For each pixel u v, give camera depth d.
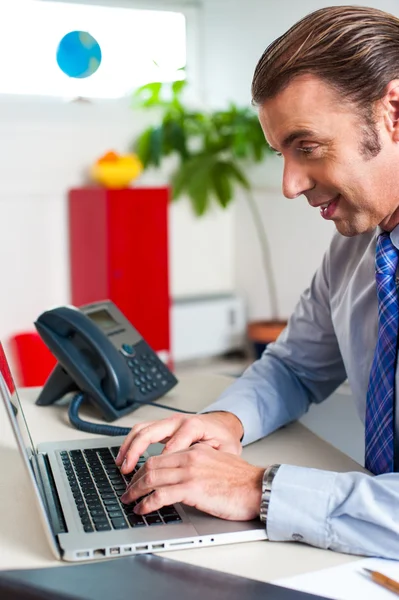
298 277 4.04
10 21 3.65
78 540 0.85
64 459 1.12
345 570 0.82
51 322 1.37
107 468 1.08
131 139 4.04
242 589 0.76
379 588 0.78
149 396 1.44
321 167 0.99
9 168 3.65
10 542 0.88
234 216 4.54
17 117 3.66
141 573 0.80
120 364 1.37
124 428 1.28
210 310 4.31
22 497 1.02
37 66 3.74
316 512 0.88
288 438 1.26
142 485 0.94
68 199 3.81
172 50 4.16
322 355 1.40
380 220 1.05
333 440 1.52
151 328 3.75
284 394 1.33
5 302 3.72
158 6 4.04
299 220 3.97
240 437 1.20
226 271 4.62
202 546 0.87
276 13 3.76
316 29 0.97
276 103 0.98
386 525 0.85
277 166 4.05
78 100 3.83
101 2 3.86
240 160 4.27
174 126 3.92
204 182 3.99
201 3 4.19
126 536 0.86
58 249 3.83
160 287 3.75
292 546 0.88
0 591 0.77
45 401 1.45
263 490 0.90
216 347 4.38
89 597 0.74
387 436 1.07
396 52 0.97
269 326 3.94
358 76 0.95
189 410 1.41
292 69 0.96
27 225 3.73
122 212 3.59
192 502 0.91
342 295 1.31
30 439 1.10
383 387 1.08
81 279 3.78
